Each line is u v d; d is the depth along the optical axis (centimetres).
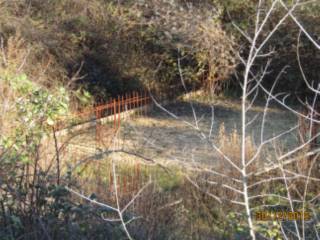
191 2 1563
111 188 660
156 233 595
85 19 1439
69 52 1372
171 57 1537
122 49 1489
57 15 1404
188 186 739
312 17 1480
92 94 1413
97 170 740
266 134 1233
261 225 570
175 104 1502
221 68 1534
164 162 942
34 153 607
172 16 1523
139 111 1374
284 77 1522
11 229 534
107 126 1202
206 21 1514
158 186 743
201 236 666
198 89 1560
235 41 1517
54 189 539
